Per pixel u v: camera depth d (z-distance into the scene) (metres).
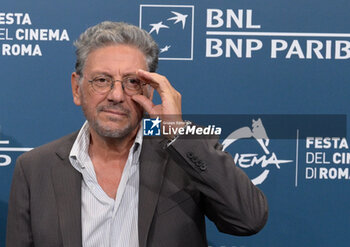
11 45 2.19
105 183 1.46
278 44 2.21
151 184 1.42
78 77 1.44
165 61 2.20
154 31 2.19
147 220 1.37
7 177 2.24
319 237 2.26
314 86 2.22
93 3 2.18
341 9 2.20
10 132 2.22
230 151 2.23
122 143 1.46
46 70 2.21
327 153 2.24
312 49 2.21
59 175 1.45
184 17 2.20
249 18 2.20
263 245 2.27
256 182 2.25
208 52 2.21
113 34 1.37
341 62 2.21
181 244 1.39
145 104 1.36
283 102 2.22
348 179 2.24
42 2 2.18
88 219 1.40
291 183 2.25
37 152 1.53
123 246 1.39
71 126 2.23
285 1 2.20
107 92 1.36
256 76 2.21
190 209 1.43
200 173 1.34
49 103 2.22
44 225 1.40
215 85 2.22
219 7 2.20
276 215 2.26
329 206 2.25
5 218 2.25
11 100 2.21
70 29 2.20
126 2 2.18
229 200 1.35
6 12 2.18
